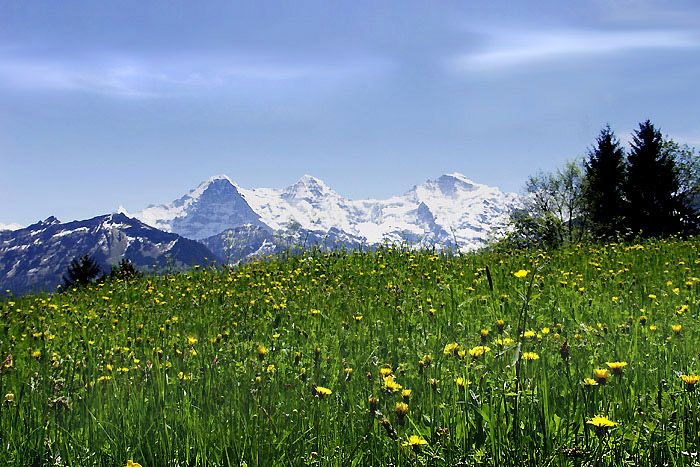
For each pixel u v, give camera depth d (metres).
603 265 13.35
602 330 6.71
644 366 5.32
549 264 12.66
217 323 9.56
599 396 4.44
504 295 9.12
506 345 5.27
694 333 6.51
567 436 3.80
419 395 4.73
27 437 4.32
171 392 5.20
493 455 3.61
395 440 3.76
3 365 6.30
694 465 3.36
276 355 6.35
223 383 5.36
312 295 11.44
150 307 12.15
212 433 4.19
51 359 7.07
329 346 6.95
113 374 5.91
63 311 12.95
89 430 4.39
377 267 14.63
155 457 3.98
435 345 6.60
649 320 7.42
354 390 5.02
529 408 4.06
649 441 3.69
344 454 3.82
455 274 12.87
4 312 12.55
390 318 8.58
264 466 3.73
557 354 5.65
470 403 4.27
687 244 17.53
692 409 3.94
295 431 4.18
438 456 3.64
